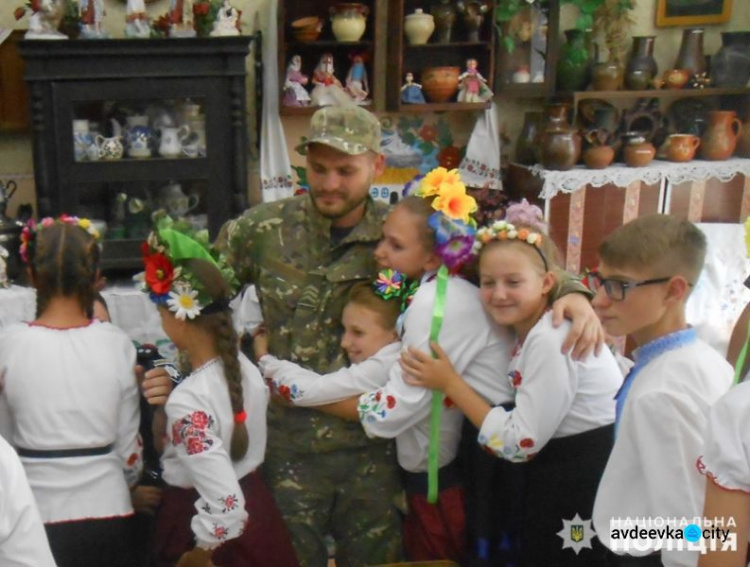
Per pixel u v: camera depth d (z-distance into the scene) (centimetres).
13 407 163
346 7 311
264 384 172
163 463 172
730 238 342
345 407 172
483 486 171
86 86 277
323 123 168
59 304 169
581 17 337
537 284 155
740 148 358
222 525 152
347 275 177
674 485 123
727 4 363
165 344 287
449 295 162
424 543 177
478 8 324
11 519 116
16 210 319
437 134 351
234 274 175
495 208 265
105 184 292
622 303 134
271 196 327
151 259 159
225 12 287
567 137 323
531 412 151
